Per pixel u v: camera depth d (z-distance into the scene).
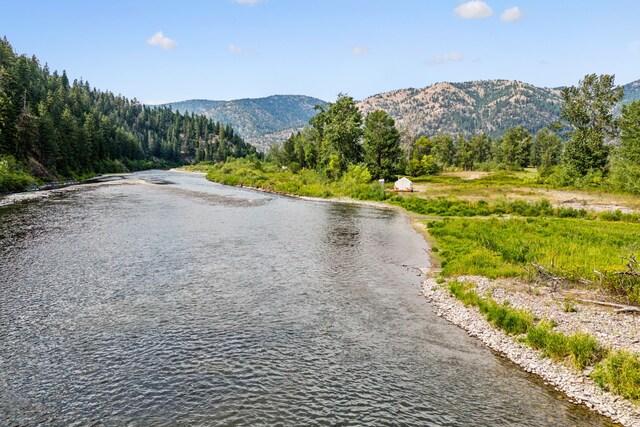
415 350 16.77
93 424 11.81
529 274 24.23
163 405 12.75
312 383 14.20
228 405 12.83
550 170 112.56
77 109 156.50
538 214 54.69
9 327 17.59
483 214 56.22
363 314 20.39
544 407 13.05
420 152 168.50
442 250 34.59
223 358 15.73
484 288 22.95
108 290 22.53
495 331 18.34
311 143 128.25
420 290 24.20
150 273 25.78
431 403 13.20
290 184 88.94
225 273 26.31
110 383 13.84
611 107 91.06
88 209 51.16
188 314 19.72
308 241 36.59
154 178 124.56
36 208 50.72
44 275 24.56
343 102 107.81
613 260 26.14
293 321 19.33
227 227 42.12
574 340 15.67
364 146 110.62
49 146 96.44
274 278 25.64
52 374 14.26
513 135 166.00
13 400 12.78
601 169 90.44
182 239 35.72
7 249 29.98
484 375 14.93
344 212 57.03
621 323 17.59
